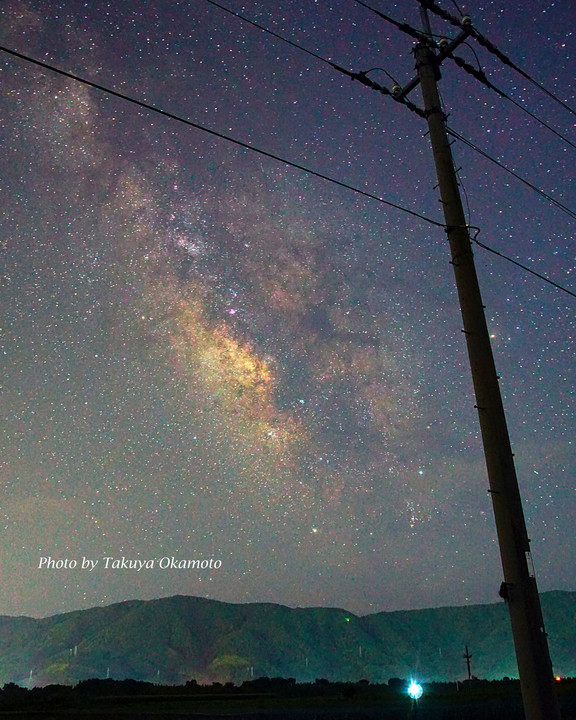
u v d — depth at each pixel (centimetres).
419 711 2509
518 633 643
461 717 2236
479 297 787
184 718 2594
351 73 926
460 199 849
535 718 609
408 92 950
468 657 6644
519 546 668
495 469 703
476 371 748
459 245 816
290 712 2856
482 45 970
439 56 947
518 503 689
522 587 652
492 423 718
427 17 975
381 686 6062
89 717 2742
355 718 2375
